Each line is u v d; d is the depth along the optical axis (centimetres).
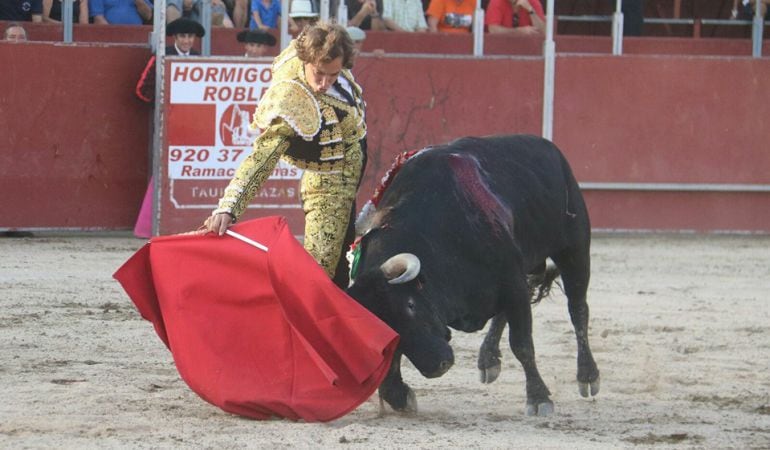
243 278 1083
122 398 1173
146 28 2708
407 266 1000
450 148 1180
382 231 1087
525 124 2577
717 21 3062
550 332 1656
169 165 2389
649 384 1339
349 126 1102
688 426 1127
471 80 2547
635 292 1973
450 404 1207
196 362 1087
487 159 1190
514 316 1145
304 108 1063
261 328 1086
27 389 1203
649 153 2622
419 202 1110
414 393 1222
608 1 3269
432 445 1013
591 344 1573
